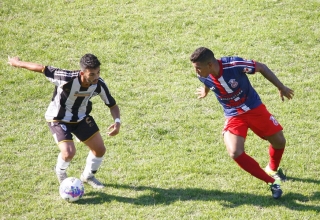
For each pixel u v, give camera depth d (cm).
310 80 2944
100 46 3347
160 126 2616
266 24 3488
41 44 3384
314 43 3291
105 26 3534
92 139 2120
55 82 2041
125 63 3178
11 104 2836
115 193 2158
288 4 3706
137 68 3127
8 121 2695
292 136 2495
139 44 3350
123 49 3309
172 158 2373
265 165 2317
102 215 2020
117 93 2892
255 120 2066
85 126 2123
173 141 2502
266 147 2439
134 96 2870
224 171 2269
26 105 2830
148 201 2098
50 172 2308
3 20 3638
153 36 3419
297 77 2980
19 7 3778
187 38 3384
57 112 2097
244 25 3484
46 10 3744
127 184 2209
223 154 2391
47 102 2861
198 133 2556
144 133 2567
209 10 3669
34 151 2462
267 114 2083
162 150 2434
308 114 2664
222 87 2022
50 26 3562
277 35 3366
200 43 3322
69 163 2291
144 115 2711
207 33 3422
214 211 2019
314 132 2519
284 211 2006
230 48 3256
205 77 2022
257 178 2169
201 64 1969
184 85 2955
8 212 2052
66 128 2105
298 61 3125
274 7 3675
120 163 2347
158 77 3038
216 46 3281
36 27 3559
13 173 2300
